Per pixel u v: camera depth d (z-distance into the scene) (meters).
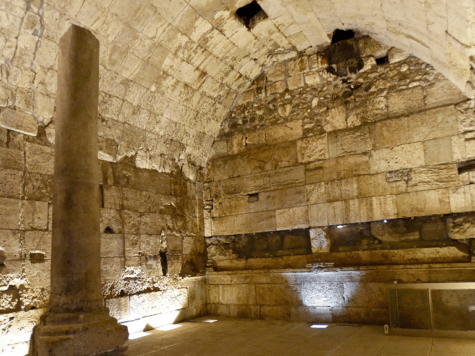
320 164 7.25
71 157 4.23
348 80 7.25
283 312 7.16
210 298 8.09
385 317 6.22
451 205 6.04
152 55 6.42
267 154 7.88
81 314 3.91
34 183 5.44
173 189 7.80
